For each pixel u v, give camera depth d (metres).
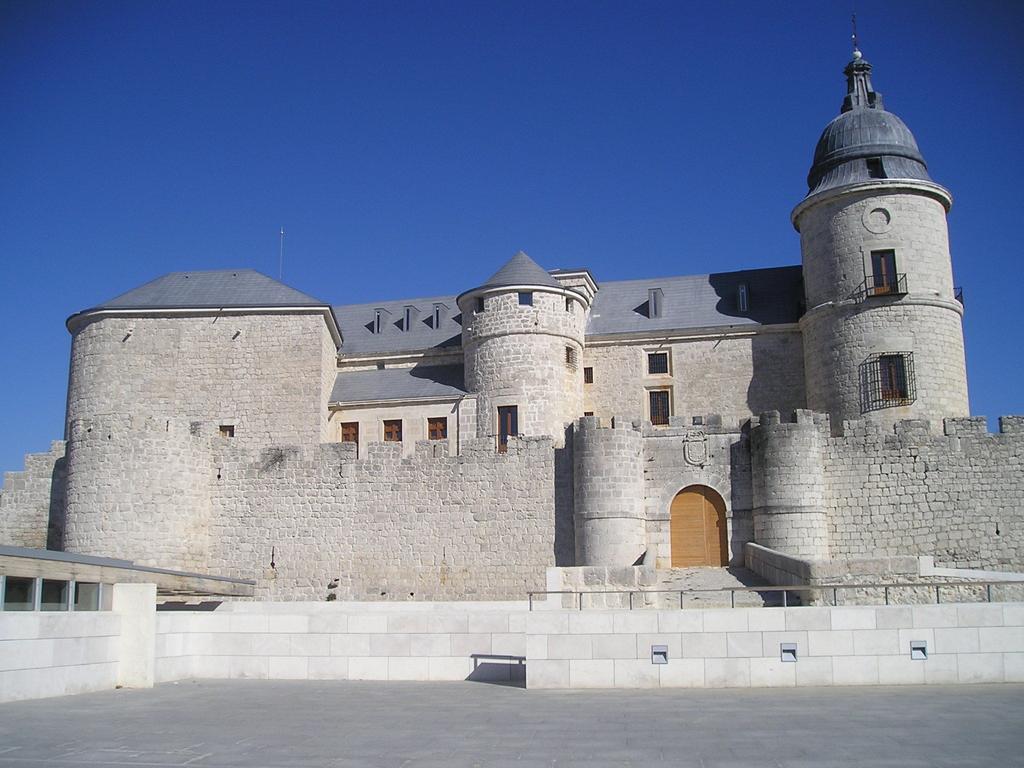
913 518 34.66
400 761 12.69
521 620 21.50
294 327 45.25
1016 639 18.69
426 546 38.19
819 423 35.62
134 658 20.69
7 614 18.08
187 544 39.06
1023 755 12.42
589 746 13.40
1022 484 34.09
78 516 38.25
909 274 40.66
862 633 18.83
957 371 40.66
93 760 12.87
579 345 44.94
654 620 19.27
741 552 35.41
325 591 38.75
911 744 13.11
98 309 46.03
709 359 44.72
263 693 19.36
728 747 13.14
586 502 36.03
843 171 42.91
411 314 50.12
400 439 44.41
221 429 44.88
